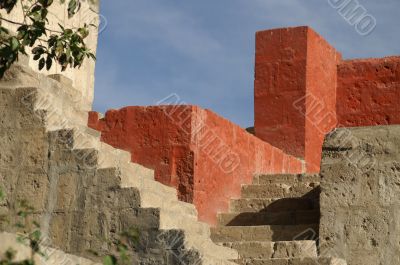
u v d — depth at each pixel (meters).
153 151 14.64
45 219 12.47
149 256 11.66
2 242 9.95
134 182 12.84
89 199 12.30
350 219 12.55
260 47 18.86
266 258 12.53
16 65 13.43
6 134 12.99
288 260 12.13
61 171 12.58
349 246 12.47
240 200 15.12
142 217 11.91
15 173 12.80
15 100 13.10
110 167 12.35
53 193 12.54
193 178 14.24
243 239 13.58
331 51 19.39
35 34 12.84
